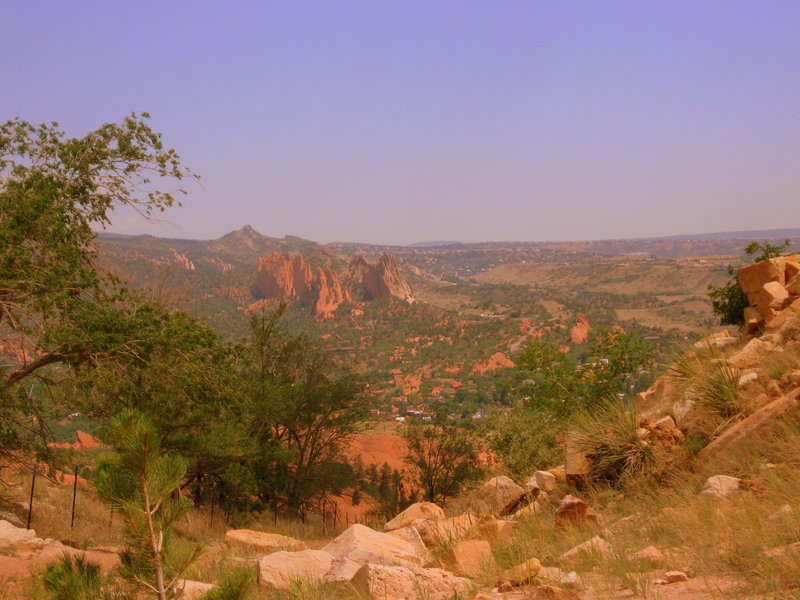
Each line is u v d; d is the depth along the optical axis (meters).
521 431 15.86
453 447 26.42
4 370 15.73
